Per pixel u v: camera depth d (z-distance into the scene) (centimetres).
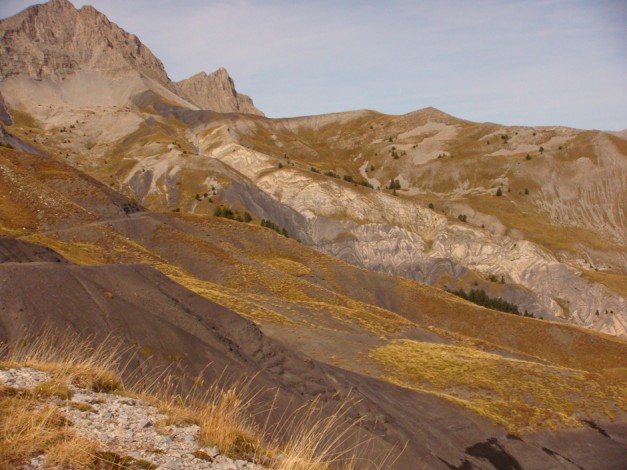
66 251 7012
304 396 3475
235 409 1151
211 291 6775
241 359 3341
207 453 908
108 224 10038
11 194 8725
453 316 11994
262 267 10775
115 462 813
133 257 7906
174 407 1091
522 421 4934
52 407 926
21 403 916
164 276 3738
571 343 11094
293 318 6719
